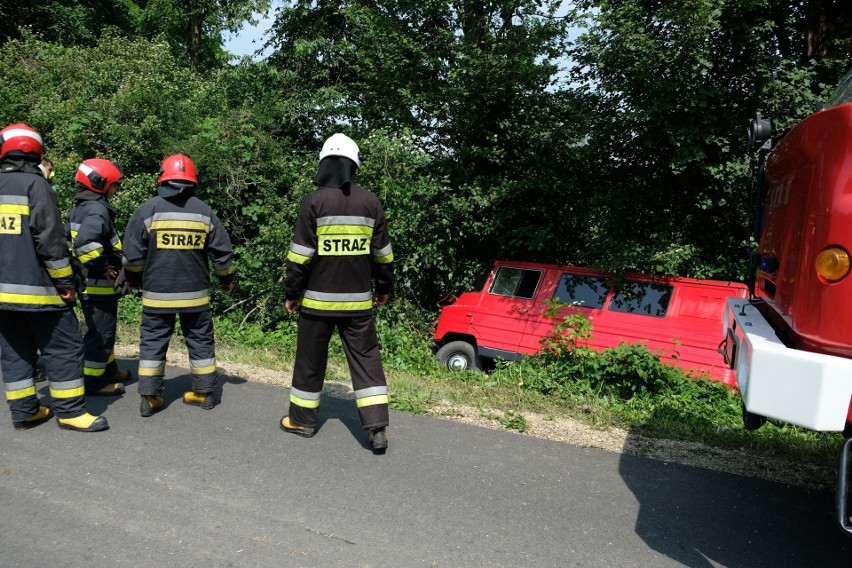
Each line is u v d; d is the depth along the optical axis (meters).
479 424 4.87
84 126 10.79
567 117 9.98
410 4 12.49
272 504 3.34
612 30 8.19
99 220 4.79
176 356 6.77
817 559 3.00
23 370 4.30
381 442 4.09
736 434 4.89
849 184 2.25
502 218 10.11
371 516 3.25
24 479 3.53
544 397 5.96
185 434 4.32
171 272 4.62
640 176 9.22
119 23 22.55
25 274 4.04
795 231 2.71
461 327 9.09
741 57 8.34
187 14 21.28
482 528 3.18
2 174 4.07
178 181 4.66
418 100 11.62
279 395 5.41
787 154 2.91
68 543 2.88
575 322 7.19
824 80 9.48
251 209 10.69
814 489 3.83
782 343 2.42
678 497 3.65
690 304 7.52
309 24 15.33
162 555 2.81
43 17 19.47
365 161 9.88
